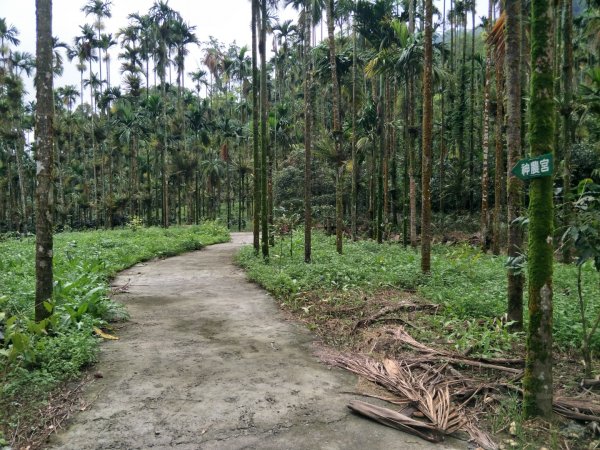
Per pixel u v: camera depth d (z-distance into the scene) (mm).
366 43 15297
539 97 3100
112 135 32906
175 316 6801
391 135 19156
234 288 9156
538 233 3203
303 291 7969
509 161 5410
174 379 4262
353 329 5797
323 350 5160
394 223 21234
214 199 41906
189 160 31562
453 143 23641
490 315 6023
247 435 3229
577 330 4887
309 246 10852
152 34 28125
